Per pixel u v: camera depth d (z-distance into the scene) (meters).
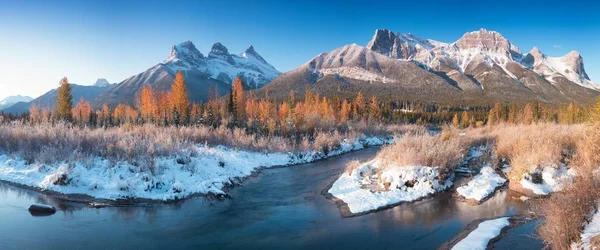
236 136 37.53
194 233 13.52
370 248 12.09
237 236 13.26
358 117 89.25
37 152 22.84
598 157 17.39
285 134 45.78
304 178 25.25
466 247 11.70
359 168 22.78
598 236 9.38
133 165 21.00
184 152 25.64
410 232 13.58
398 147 24.09
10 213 14.91
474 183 19.97
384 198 17.81
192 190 19.27
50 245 11.88
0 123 37.28
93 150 23.89
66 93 66.62
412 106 150.75
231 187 21.77
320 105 87.12
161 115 63.62
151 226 14.20
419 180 19.22
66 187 18.05
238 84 84.50
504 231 13.12
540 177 19.20
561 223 10.30
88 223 14.23
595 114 21.17
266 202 18.31
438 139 28.47
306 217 15.66
